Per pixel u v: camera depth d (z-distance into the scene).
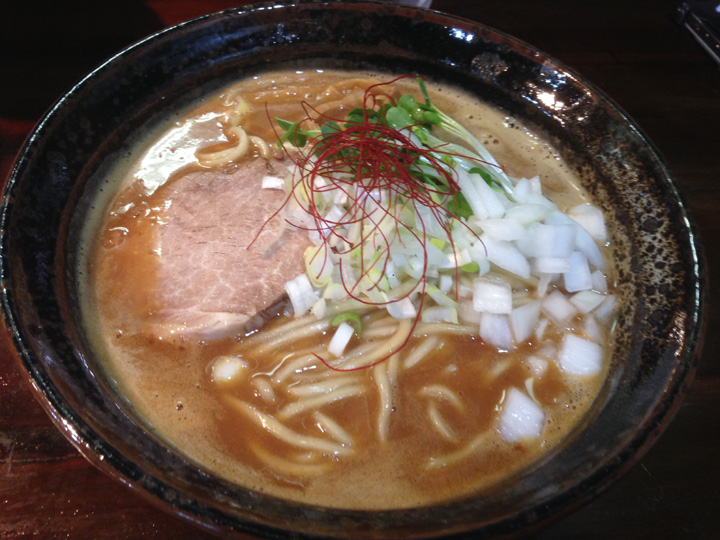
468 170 0.23
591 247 0.23
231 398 0.20
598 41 0.31
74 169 0.21
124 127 0.23
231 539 0.15
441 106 0.27
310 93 0.27
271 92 0.27
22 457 0.18
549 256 0.22
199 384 0.20
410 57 0.26
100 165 0.23
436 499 0.18
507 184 0.23
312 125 0.26
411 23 0.25
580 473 0.16
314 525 0.15
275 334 0.21
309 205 0.22
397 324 0.21
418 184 0.22
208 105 0.26
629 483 0.19
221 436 0.19
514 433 0.19
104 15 0.29
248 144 0.25
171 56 0.24
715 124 0.29
